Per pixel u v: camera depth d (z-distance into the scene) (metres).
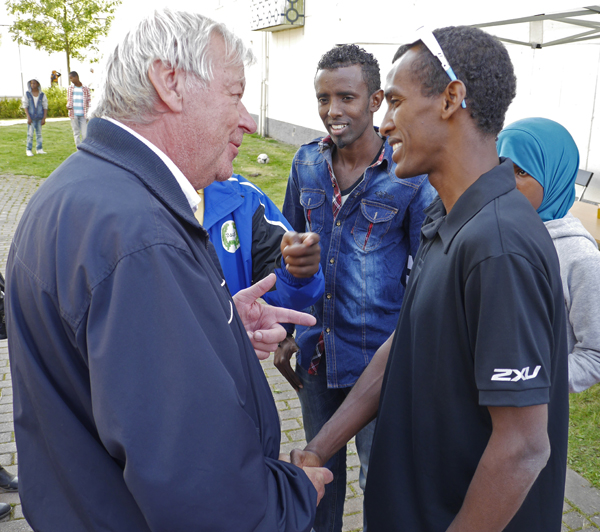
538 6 3.19
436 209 1.21
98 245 0.86
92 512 0.93
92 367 0.84
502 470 0.96
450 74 1.00
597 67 5.89
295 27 12.20
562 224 1.68
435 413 1.10
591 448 2.88
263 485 0.95
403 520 1.19
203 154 1.08
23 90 27.12
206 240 1.07
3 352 4.08
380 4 7.19
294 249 1.63
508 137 1.76
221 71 1.05
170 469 0.82
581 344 1.60
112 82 1.00
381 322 1.95
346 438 1.42
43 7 20.17
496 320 0.93
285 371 2.06
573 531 2.38
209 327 0.93
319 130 11.74
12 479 2.63
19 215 7.97
